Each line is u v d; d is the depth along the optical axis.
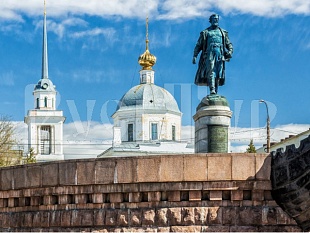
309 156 28.86
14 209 35.09
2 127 98.31
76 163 32.34
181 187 30.64
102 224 31.61
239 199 30.42
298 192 29.34
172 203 30.73
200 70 42.28
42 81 165.38
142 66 146.38
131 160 31.27
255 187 30.39
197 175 30.56
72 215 32.38
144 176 30.97
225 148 42.03
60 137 157.88
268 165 30.48
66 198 32.69
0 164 95.69
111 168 31.59
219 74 41.81
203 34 41.50
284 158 29.81
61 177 32.75
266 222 30.23
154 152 132.50
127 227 31.17
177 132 142.38
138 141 137.25
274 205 30.39
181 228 30.52
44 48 173.62
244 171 30.44
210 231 30.36
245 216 30.31
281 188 29.94
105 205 31.70
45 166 33.47
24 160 113.06
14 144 99.12
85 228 31.97
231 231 30.28
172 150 133.88
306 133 94.69
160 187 30.84
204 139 42.19
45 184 33.34
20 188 34.53
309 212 29.52
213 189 30.50
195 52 41.97
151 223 30.83
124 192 31.36
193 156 30.69
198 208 30.50
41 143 158.12
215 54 41.19
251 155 30.56
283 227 30.22
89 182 31.95
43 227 33.41
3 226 35.47
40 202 33.84
